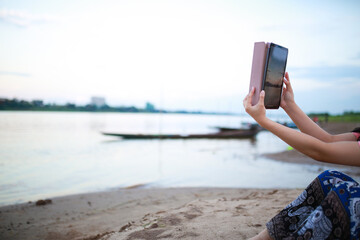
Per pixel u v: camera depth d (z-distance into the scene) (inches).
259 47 50.3
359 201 43.5
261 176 286.2
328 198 45.2
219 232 80.7
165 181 283.6
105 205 177.5
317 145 45.3
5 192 245.3
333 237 43.8
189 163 405.4
